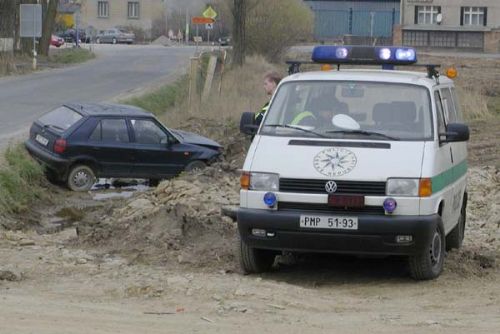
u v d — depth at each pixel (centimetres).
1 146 3259
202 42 14738
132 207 2441
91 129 3256
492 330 1300
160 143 3369
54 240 2084
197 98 4966
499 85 7325
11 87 6147
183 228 2000
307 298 1504
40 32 8131
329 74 1823
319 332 1269
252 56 8850
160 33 17838
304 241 1612
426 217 1600
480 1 13700
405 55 1914
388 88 1777
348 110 1750
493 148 3997
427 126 1717
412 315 1402
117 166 3288
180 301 1440
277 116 1764
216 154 3456
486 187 2867
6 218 2534
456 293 1590
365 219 1586
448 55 12144
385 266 1847
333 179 1602
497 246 2067
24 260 1758
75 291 1508
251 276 1722
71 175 3212
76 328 1246
